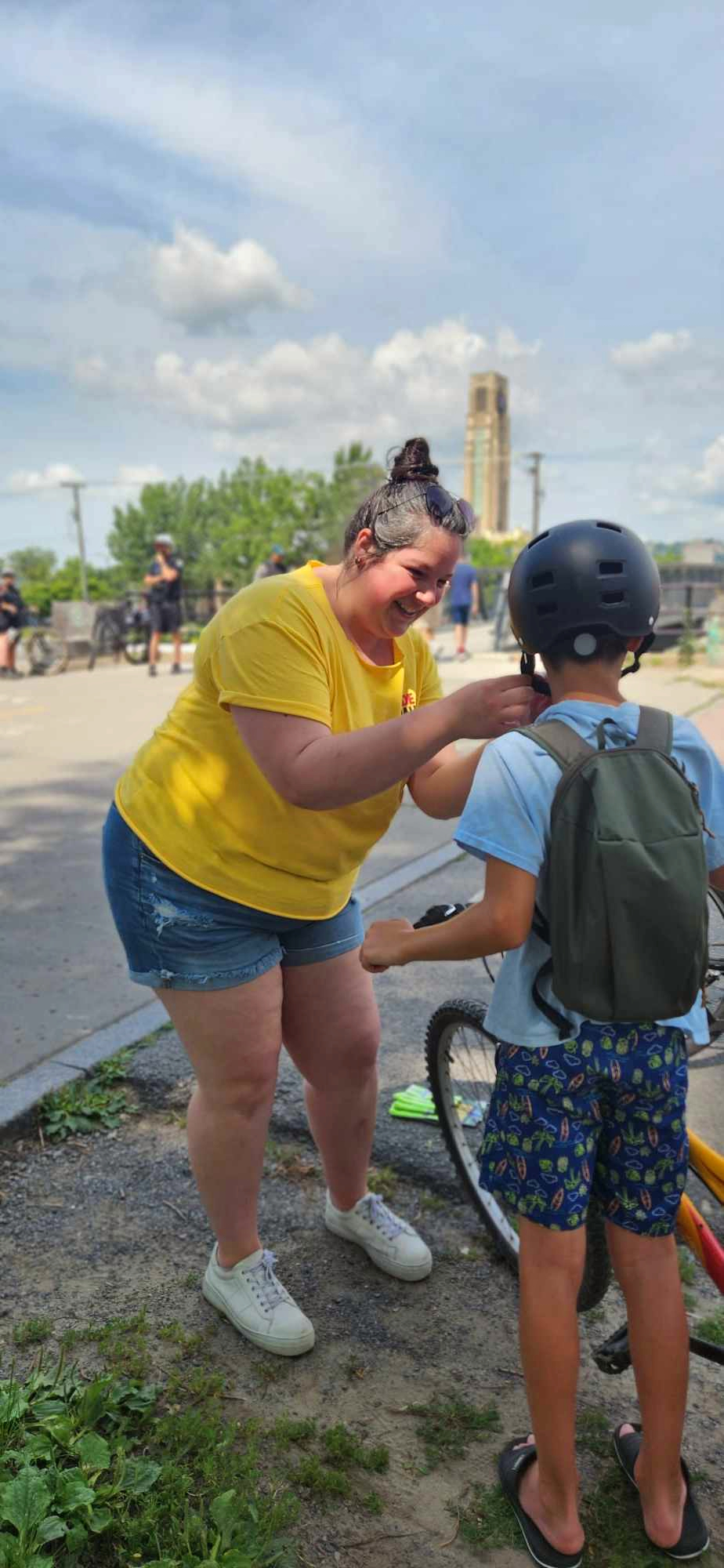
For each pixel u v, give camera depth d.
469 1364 2.36
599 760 1.70
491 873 1.75
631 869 1.65
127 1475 1.97
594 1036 1.77
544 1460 1.89
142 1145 3.17
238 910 2.21
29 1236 2.76
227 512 90.75
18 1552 1.76
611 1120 1.85
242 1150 2.33
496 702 1.81
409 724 1.85
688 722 1.85
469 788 2.26
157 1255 2.69
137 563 96.56
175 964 2.24
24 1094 3.30
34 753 9.12
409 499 1.99
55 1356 2.34
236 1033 2.26
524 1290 1.88
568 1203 1.81
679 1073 1.80
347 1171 2.66
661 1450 1.90
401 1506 2.01
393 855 5.92
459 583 16.31
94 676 15.64
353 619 2.10
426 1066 3.17
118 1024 3.80
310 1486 2.04
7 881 5.57
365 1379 2.32
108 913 5.04
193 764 2.18
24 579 97.56
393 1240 2.64
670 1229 1.87
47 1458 1.95
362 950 2.05
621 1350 2.12
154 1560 1.78
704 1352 2.04
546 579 1.73
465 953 1.83
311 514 74.31
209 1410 2.20
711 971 2.22
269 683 1.96
